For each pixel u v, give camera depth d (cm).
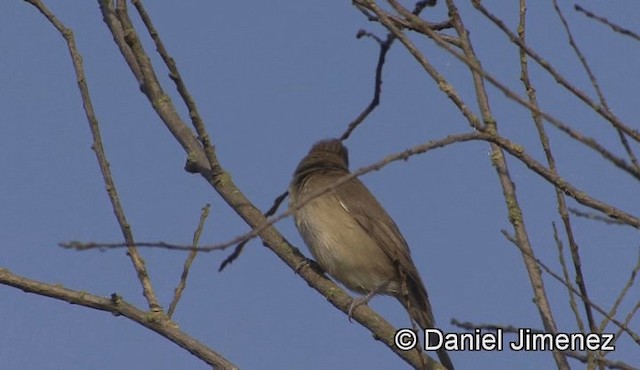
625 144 812
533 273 962
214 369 952
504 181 1016
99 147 1011
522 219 996
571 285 859
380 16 903
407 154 768
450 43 1030
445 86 887
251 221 1153
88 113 1021
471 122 877
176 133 1195
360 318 1144
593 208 841
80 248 730
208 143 1123
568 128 661
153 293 983
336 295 1182
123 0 1148
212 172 1155
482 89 1033
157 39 1023
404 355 1079
